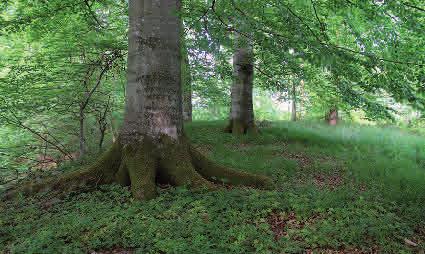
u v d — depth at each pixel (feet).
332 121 62.49
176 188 20.11
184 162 21.25
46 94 30.35
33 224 16.22
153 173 20.35
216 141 37.65
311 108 63.82
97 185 20.76
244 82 42.88
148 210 17.22
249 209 17.57
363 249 13.98
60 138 37.96
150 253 13.41
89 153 32.81
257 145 37.52
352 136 44.14
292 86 42.34
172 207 17.40
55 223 16.08
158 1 21.16
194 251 13.34
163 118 21.20
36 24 33.32
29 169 27.50
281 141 40.42
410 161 30.09
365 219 15.89
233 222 16.01
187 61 39.11
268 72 34.83
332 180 24.79
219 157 29.71
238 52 42.42
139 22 21.21
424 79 16.80
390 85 17.60
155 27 21.11
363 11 22.38
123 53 32.78
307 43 18.19
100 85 33.91
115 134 38.75
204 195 19.15
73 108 32.89
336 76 20.80
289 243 14.16
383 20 22.25
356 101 22.06
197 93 66.49
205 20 21.39
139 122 21.09
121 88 36.70
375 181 23.58
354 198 19.56
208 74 43.06
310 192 20.27
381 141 41.45
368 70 18.89
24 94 29.84
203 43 21.61
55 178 21.15
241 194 19.48
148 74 21.07
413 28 19.62
